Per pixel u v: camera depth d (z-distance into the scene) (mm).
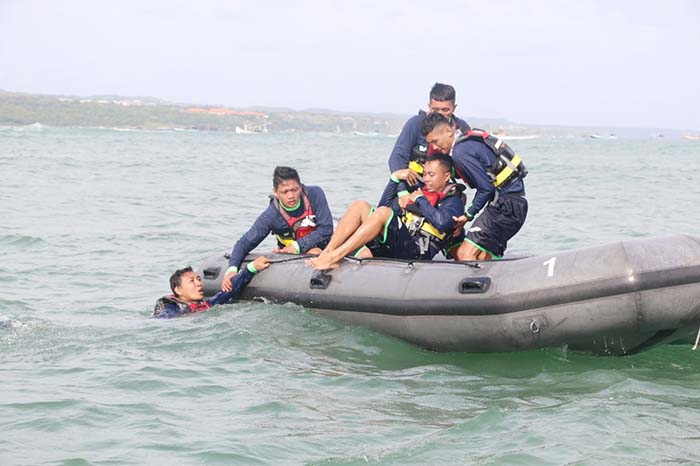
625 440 5258
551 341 6664
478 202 7414
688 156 57469
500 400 6039
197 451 5195
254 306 8188
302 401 6047
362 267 7734
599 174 32312
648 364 6770
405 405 5973
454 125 7828
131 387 6316
